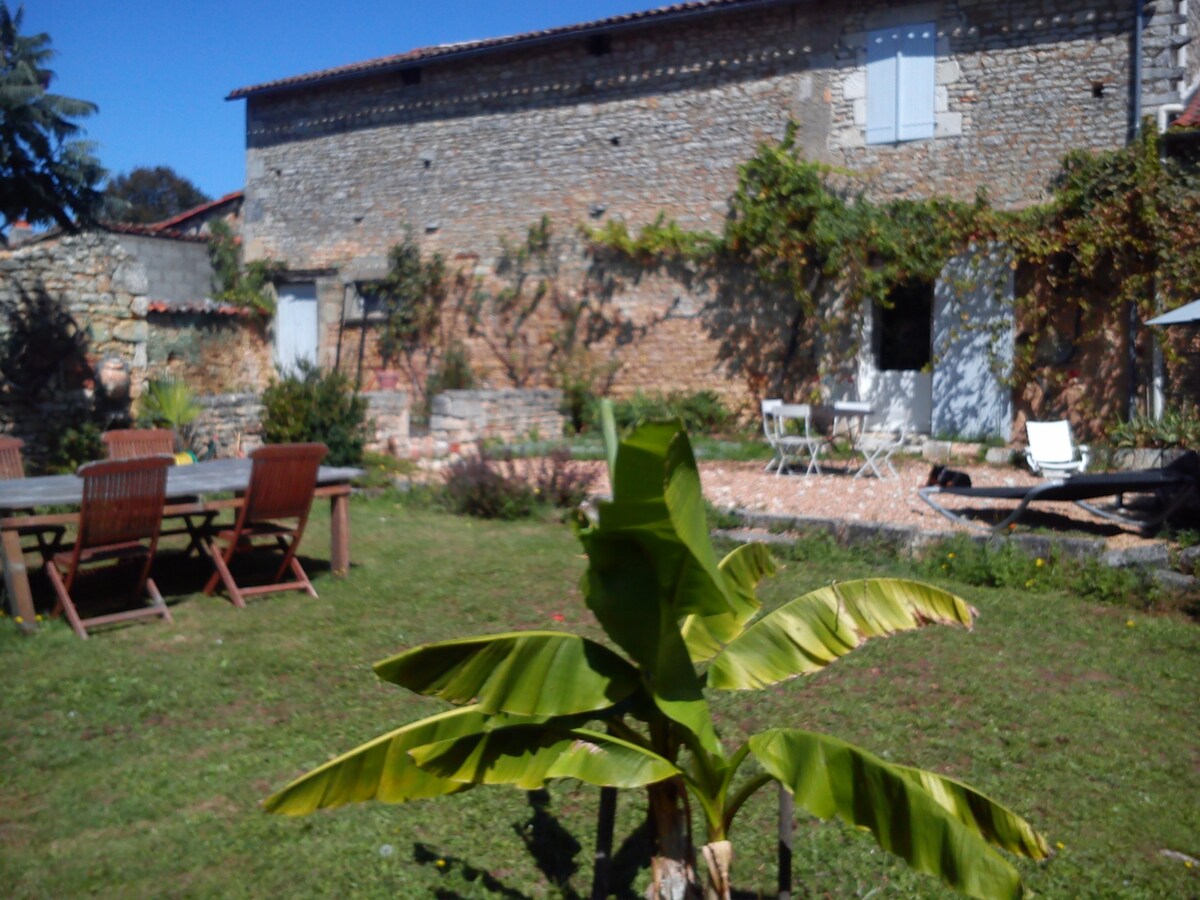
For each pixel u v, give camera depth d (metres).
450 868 3.67
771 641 3.07
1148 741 4.59
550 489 10.10
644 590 2.78
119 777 4.24
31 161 11.41
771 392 14.52
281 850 3.73
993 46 13.04
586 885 3.59
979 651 5.72
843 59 13.88
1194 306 8.12
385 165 17.66
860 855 3.72
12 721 4.77
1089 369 12.59
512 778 2.70
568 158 15.98
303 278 18.45
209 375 17.50
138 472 6.06
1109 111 12.49
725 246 14.55
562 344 16.06
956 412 13.20
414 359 17.45
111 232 17.31
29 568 7.54
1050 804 4.03
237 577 7.51
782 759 2.63
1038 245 12.56
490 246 16.69
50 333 12.32
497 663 2.72
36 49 11.32
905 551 7.70
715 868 2.67
